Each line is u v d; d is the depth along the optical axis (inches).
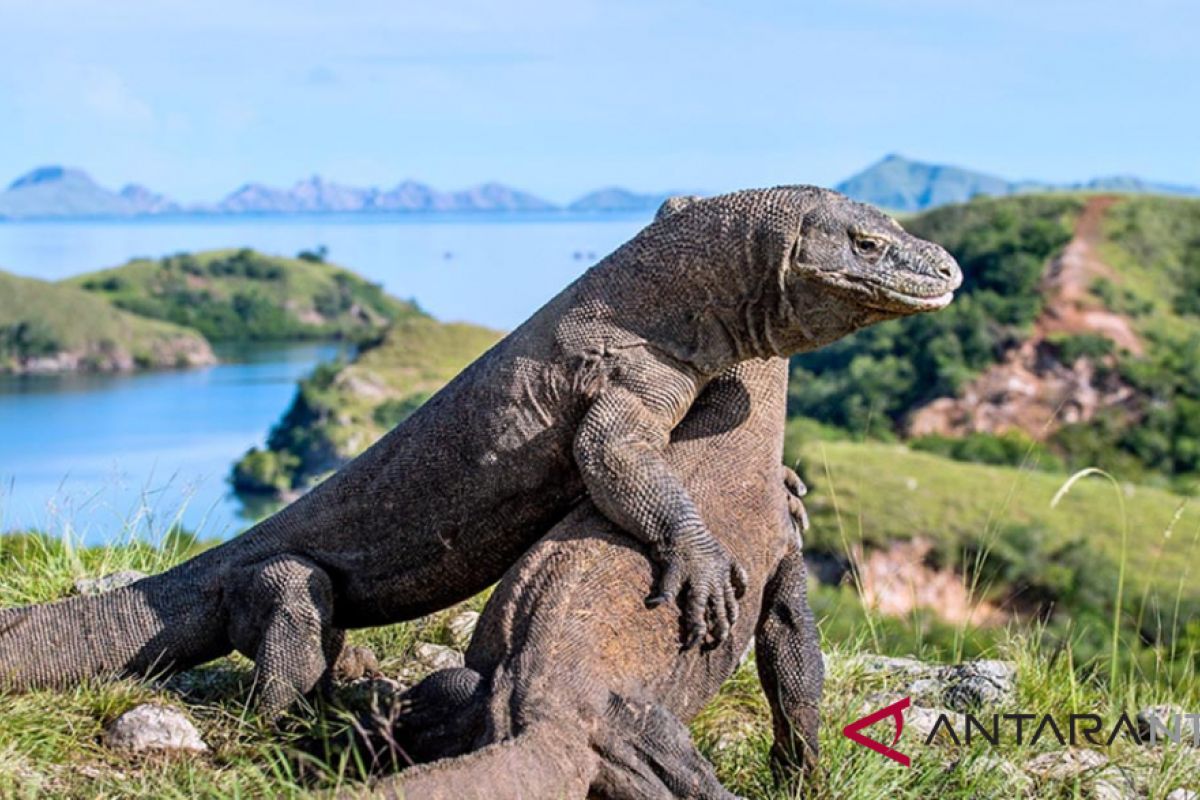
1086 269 3823.8
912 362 3420.3
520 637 213.3
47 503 346.6
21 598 316.8
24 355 6579.7
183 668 263.7
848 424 3115.2
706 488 232.4
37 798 212.2
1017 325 3511.3
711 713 277.3
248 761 227.0
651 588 221.5
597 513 231.6
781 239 231.1
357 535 252.8
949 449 2974.9
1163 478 2974.9
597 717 205.3
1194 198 4404.5
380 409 3390.7
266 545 258.1
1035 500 2081.7
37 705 243.8
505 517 244.8
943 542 1919.3
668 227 239.0
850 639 337.1
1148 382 3331.7
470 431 243.0
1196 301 3754.9
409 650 301.4
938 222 4281.5
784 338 237.5
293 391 5954.7
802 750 239.6
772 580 242.2
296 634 247.8
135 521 353.1
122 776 226.2
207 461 3609.7
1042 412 3240.7
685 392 237.6
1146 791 262.2
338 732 229.6
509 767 191.3
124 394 5944.9
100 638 257.4
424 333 3973.9
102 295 7736.2
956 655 339.9
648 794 202.2
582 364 236.8
